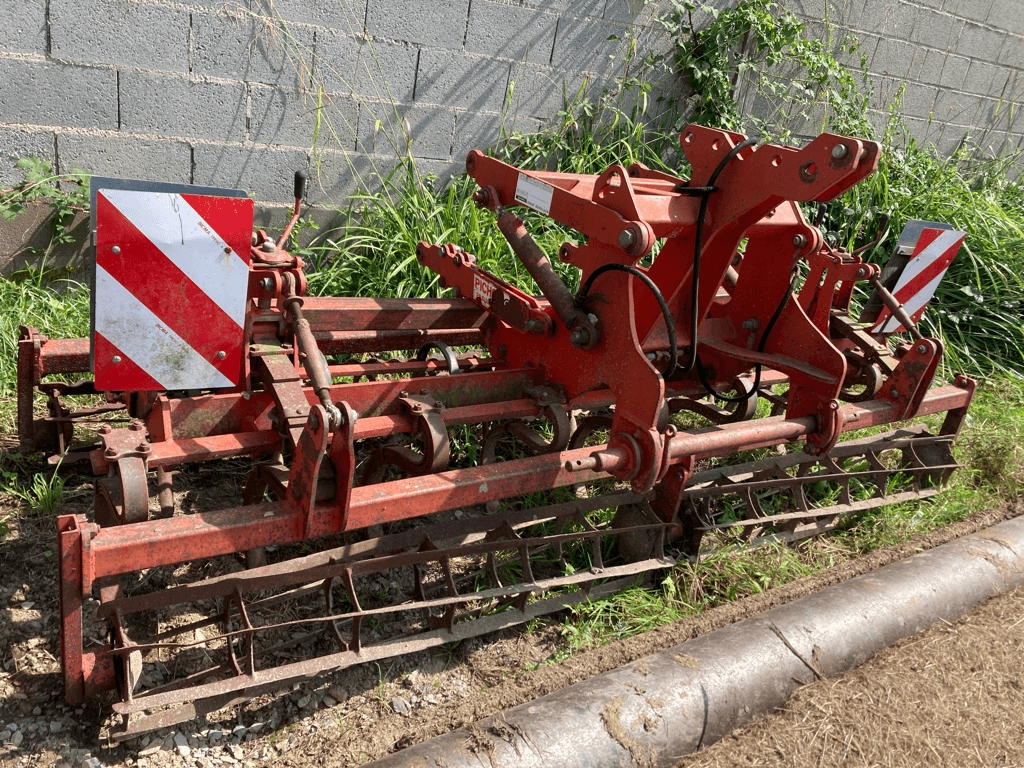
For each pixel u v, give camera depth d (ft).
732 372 12.35
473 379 10.46
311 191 16.87
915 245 13.89
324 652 8.67
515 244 10.94
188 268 7.59
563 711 7.17
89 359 10.03
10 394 12.30
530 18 18.16
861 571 10.87
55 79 13.69
